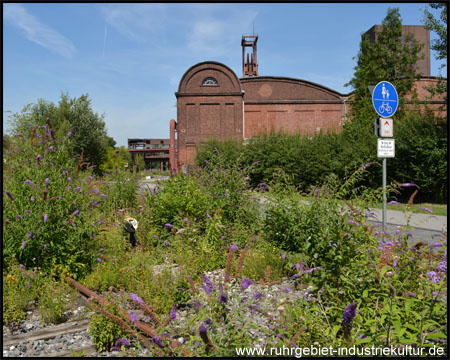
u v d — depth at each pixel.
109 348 3.60
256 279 5.54
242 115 38.50
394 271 3.54
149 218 8.71
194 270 5.61
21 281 4.84
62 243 5.73
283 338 2.91
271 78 40.41
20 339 3.85
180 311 4.35
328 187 5.99
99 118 37.66
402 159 17.98
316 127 40.00
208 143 32.22
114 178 11.88
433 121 18.16
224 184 8.85
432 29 18.45
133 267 5.69
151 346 2.96
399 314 3.15
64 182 6.15
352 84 27.78
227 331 2.83
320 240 4.82
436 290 3.24
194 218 7.70
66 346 3.71
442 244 3.77
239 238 7.30
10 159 6.11
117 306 3.82
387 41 27.23
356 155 19.09
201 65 38.41
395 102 7.69
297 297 4.29
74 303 4.72
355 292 3.57
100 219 6.65
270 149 25.12
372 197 5.18
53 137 6.61
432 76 36.03
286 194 7.13
